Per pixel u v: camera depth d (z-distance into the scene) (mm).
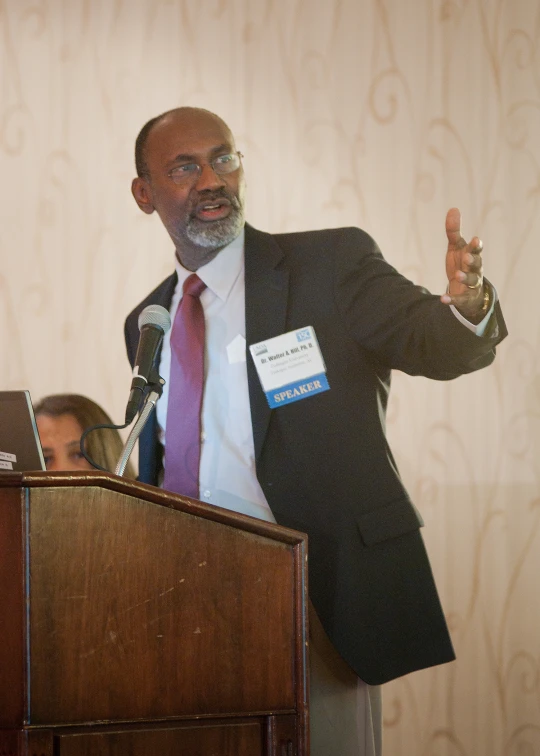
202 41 7836
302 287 5875
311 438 5594
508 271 7914
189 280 6168
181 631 3770
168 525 3797
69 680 3631
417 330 5320
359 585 5332
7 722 3568
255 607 3873
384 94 7914
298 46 7891
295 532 3938
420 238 7875
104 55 7781
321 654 5406
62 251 7664
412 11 7969
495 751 7727
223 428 5820
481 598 7777
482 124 7957
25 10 7766
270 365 5727
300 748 3840
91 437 6719
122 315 7656
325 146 7844
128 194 7723
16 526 3645
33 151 7695
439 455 7801
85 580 3688
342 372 5691
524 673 7773
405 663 5266
